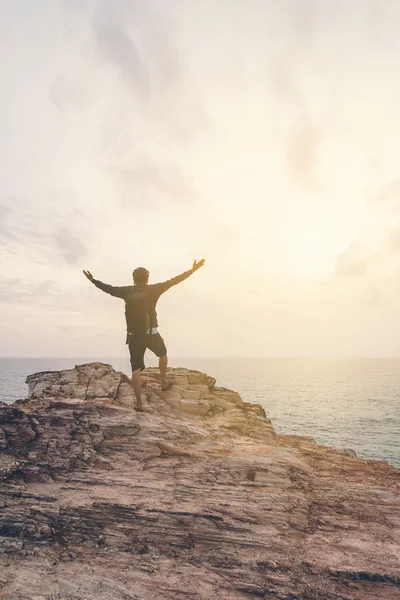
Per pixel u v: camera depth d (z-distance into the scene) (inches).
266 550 212.2
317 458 324.5
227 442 335.0
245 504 244.4
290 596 183.2
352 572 192.9
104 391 394.0
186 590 185.3
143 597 179.5
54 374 432.1
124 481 265.7
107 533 223.3
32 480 265.7
